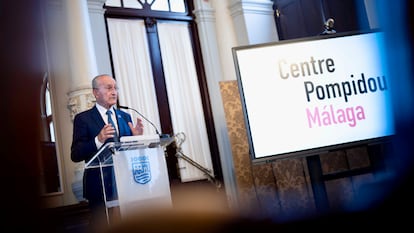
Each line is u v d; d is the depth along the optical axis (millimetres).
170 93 5035
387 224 847
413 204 854
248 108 3465
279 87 3494
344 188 4430
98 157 2148
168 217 688
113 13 4844
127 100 4750
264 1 5637
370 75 3512
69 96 3955
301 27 5598
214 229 705
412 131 1270
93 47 4113
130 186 2107
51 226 714
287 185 4566
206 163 5078
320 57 3529
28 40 886
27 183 729
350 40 3541
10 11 861
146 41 5020
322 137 3447
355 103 3480
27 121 838
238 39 5496
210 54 5340
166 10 5246
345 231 866
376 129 3461
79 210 3771
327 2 5324
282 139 3443
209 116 5207
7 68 853
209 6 5488
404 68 1384
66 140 4035
